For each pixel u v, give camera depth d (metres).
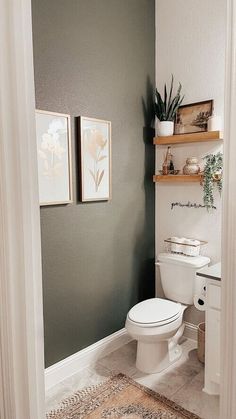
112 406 1.91
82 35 2.12
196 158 2.54
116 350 2.56
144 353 2.25
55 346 2.13
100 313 2.44
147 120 2.75
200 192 2.58
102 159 2.31
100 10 2.24
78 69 2.11
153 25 2.72
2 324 1.10
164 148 2.78
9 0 0.97
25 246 1.08
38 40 1.86
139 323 2.12
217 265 2.15
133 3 2.51
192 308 2.69
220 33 2.35
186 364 2.35
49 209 2.01
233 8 0.71
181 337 2.73
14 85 1.01
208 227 2.55
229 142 0.74
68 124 2.05
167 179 2.67
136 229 2.72
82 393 2.03
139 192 2.73
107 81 2.33
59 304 2.13
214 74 2.41
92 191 2.25
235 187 0.73
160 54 2.73
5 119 1.01
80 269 2.25
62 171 2.03
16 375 1.11
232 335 0.76
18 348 1.10
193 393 2.02
